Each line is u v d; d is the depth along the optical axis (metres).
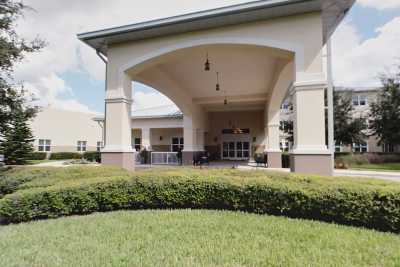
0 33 7.16
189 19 6.39
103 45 7.87
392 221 3.70
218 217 4.34
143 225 3.99
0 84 7.29
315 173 5.79
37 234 3.74
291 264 2.70
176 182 5.01
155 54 7.29
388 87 18.66
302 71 6.04
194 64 9.98
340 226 3.94
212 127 20.02
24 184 5.57
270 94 12.85
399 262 2.74
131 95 7.98
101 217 4.50
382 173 11.70
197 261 2.79
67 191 4.74
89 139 26.56
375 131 19.20
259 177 5.00
